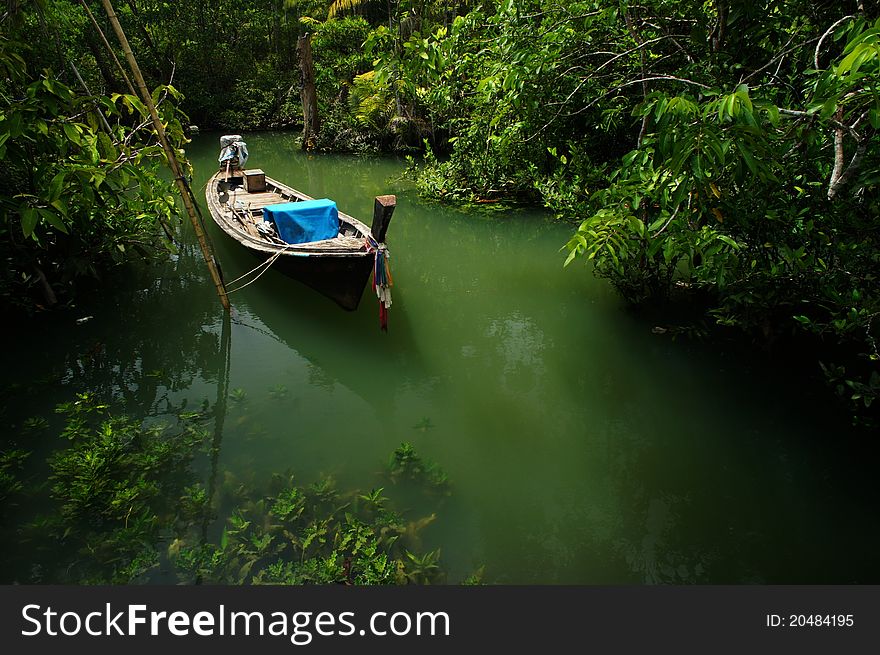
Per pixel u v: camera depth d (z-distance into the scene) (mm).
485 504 4035
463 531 3777
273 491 4031
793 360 5645
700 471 4375
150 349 6066
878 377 4426
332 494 3986
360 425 4875
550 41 6168
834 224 4504
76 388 5246
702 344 6078
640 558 3578
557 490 4195
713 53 5285
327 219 7219
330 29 23750
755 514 3941
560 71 6789
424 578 3359
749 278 5223
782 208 4668
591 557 3584
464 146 10812
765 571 3467
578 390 5488
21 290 6508
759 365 5621
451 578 3402
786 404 5012
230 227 7617
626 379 5621
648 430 4871
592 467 4441
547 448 4656
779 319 5824
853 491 4074
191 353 6039
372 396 5340
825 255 4758
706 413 5012
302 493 3994
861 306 4465
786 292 5215
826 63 5184
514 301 7418
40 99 4816
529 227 10391
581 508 4020
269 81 26281
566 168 9148
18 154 5066
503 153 8805
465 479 4270
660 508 4020
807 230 4395
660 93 3826
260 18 26625
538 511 3982
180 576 3334
